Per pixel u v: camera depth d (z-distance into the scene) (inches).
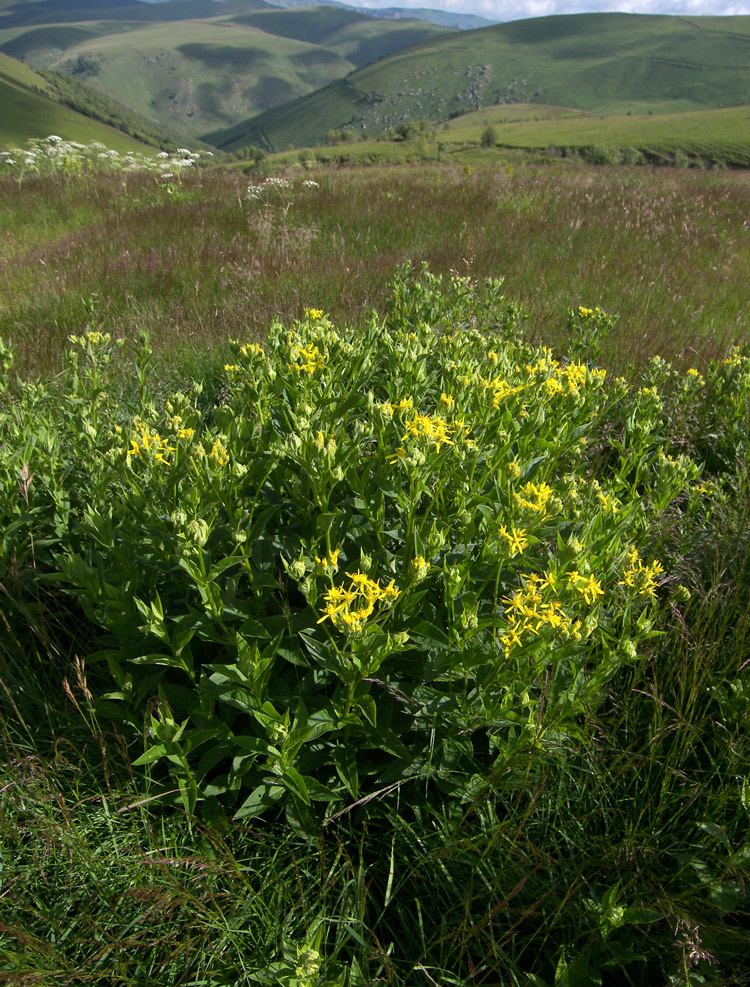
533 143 2391.7
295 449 85.8
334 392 111.4
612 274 271.9
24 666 86.4
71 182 488.1
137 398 147.9
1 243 337.1
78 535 98.1
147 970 62.2
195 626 72.9
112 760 75.8
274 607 87.3
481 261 278.5
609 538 84.3
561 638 68.1
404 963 64.3
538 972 64.6
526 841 66.4
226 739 71.4
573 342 158.9
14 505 97.8
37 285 249.8
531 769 71.2
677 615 85.5
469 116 5644.7
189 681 82.0
